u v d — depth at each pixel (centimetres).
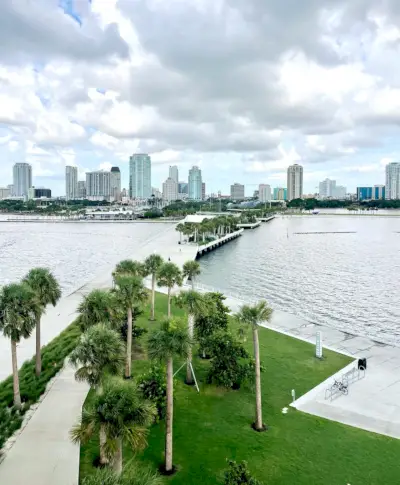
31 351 4688
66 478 2541
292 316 6175
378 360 4488
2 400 3459
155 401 3183
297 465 2748
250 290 8981
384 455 2848
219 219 19025
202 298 4306
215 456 2847
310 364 4356
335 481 2597
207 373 4053
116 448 2183
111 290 4147
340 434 3102
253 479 2366
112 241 18712
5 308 3294
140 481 1723
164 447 2945
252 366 3869
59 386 3747
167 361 2798
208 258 13562
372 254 14325
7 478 2536
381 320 6812
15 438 2952
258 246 16638
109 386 2384
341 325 6525
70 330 5222
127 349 4003
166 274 5641
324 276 10494
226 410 3453
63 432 3028
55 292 4109
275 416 3366
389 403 3559
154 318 5981
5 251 15338
